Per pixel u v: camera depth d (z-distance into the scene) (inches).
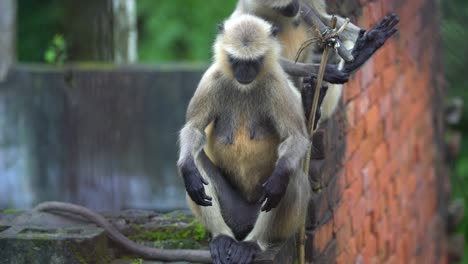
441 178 802.8
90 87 810.2
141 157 815.1
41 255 367.2
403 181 612.1
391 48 560.1
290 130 349.4
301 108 365.7
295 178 354.3
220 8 1183.6
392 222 573.6
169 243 407.8
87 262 368.2
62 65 823.7
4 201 829.2
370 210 508.7
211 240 360.2
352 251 464.8
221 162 362.9
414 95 652.7
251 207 364.5
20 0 1093.8
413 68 646.5
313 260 390.3
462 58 891.4
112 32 858.1
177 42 1171.3
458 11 876.0
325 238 410.6
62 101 814.5
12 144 823.1
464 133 1091.3
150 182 815.7
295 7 424.5
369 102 503.5
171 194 812.6
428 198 726.5
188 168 338.6
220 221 356.5
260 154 357.4
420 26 673.6
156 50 1161.4
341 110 438.9
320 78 362.6
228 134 358.0
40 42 1082.7
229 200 363.3
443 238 818.8
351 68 377.4
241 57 347.9
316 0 440.5
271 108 353.4
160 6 1182.3
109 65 822.5
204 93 358.9
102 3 847.7
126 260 383.6
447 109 857.5
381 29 370.6
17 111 820.0
